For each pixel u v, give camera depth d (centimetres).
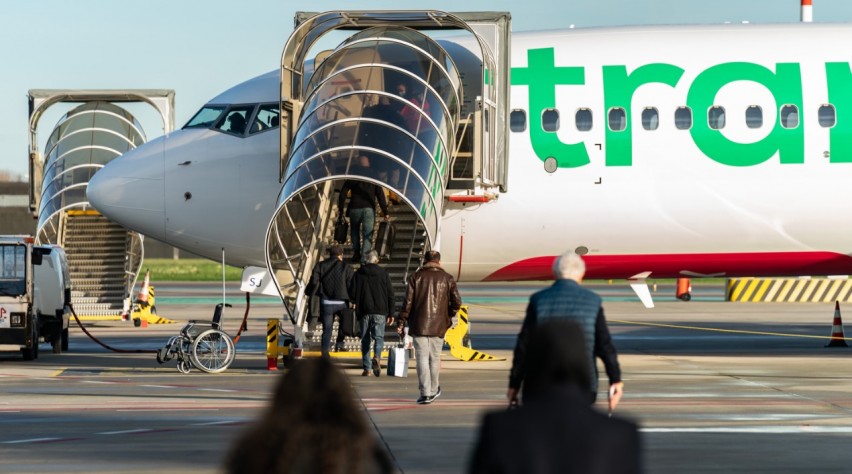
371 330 3909
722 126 4462
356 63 4303
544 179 4469
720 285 13175
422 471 2244
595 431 971
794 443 2566
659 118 4462
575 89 4478
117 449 2484
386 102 4166
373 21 4434
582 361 1030
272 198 4538
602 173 4462
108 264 6838
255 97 4653
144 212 4653
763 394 3459
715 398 3369
